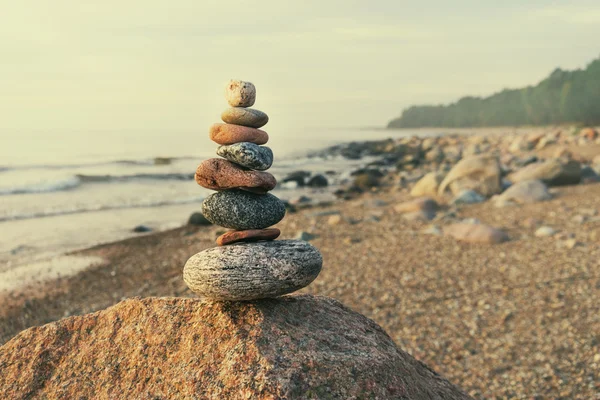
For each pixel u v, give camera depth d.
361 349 0.77
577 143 7.05
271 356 0.71
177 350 0.75
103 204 3.76
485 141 9.73
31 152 7.60
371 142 12.31
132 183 4.79
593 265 1.83
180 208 3.72
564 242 2.12
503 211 2.92
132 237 2.81
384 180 5.34
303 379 0.69
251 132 0.81
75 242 2.69
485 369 1.30
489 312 1.56
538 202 3.09
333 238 2.49
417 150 9.06
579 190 3.39
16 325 1.67
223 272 0.74
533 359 1.31
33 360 0.79
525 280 1.76
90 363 0.78
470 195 3.37
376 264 2.04
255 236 0.79
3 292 1.94
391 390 0.72
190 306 0.80
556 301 1.58
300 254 0.76
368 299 1.71
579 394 1.17
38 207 3.56
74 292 1.96
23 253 2.46
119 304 0.84
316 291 1.80
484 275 1.84
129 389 0.73
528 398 1.18
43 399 0.76
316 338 0.77
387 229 2.64
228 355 0.71
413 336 1.46
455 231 2.40
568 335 1.39
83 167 5.80
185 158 7.07
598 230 2.26
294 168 6.90
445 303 1.64
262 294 0.75
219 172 0.79
